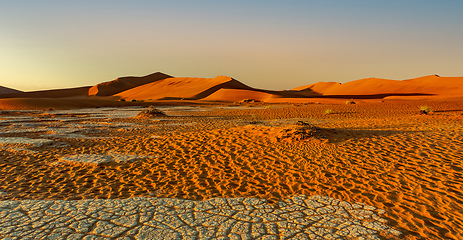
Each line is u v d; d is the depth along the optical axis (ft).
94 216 14.69
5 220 14.12
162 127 54.60
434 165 21.66
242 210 15.53
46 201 16.67
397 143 28.32
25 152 30.89
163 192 18.66
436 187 17.87
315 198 17.06
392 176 19.99
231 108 133.08
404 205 15.80
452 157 23.22
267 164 24.06
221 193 18.26
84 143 36.11
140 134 45.14
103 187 19.86
